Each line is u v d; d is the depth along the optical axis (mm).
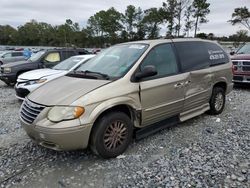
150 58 4652
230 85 6688
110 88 4023
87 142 3826
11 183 3566
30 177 3705
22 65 11109
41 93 4137
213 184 3424
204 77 5645
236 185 3391
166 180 3537
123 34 79688
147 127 4699
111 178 3633
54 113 3695
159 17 53406
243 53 10992
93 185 3484
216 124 5754
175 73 4973
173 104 4934
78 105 3691
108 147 4078
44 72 8141
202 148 4496
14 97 9344
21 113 4188
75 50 12305
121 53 4914
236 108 7164
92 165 3992
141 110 4387
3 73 11336
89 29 86625
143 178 3607
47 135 3656
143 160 4109
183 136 5066
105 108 3875
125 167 3910
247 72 9789
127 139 4312
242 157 4141
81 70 4898
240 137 4973
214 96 6191
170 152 4367
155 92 4559
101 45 83875
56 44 90375
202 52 5812
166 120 5012
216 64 6133
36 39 95500
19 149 4609
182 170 3777
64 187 3455
